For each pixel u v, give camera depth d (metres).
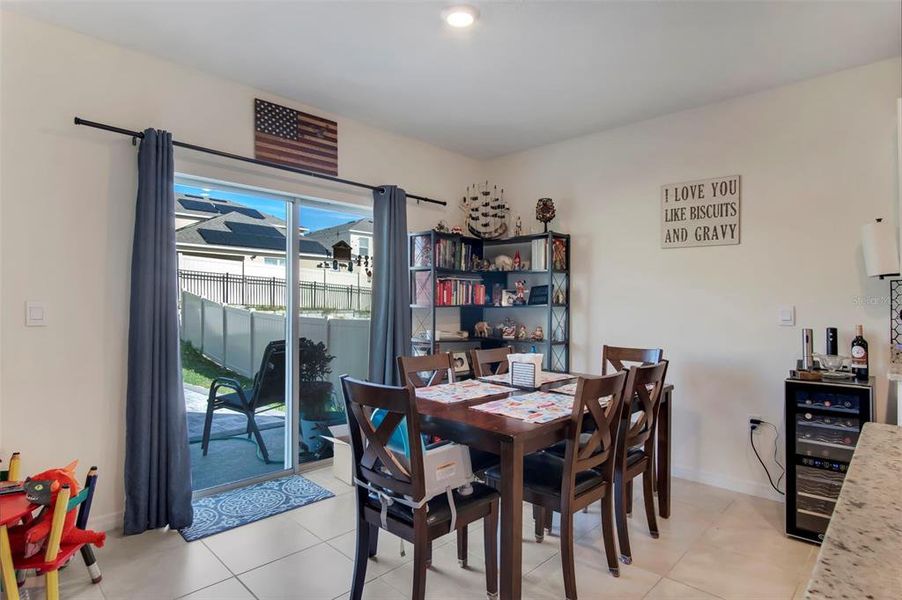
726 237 3.35
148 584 2.16
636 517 2.89
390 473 1.89
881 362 2.79
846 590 0.52
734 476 3.30
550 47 2.67
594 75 3.01
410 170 4.20
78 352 2.54
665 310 3.63
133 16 2.40
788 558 2.41
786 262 3.12
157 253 2.64
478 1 2.26
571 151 4.20
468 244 4.41
